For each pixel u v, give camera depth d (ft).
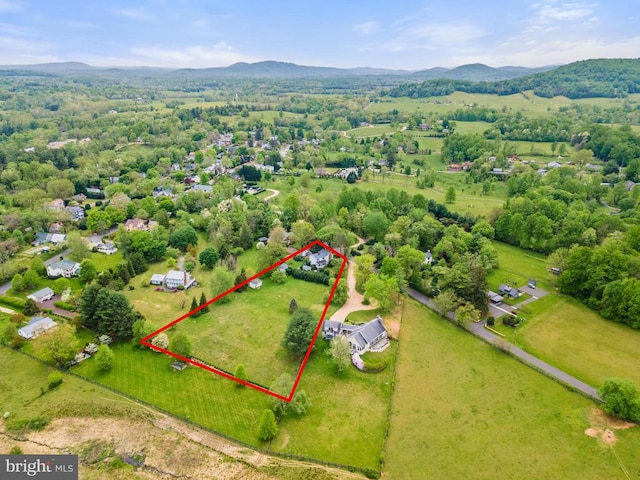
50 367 269.23
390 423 233.14
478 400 249.96
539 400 250.37
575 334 315.37
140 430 222.89
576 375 271.49
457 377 269.64
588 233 441.27
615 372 274.36
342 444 219.41
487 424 232.12
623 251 388.78
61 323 310.65
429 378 268.62
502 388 260.01
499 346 295.28
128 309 304.91
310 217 530.68
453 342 306.55
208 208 590.96
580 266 360.48
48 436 216.95
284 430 228.02
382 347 298.76
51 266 393.09
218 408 242.37
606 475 201.87
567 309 349.61
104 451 208.85
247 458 209.97
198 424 229.86
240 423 232.32
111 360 268.21
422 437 223.92
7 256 413.18
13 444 211.41
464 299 336.70
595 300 346.54
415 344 303.27
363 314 342.85
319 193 654.12
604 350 296.51
